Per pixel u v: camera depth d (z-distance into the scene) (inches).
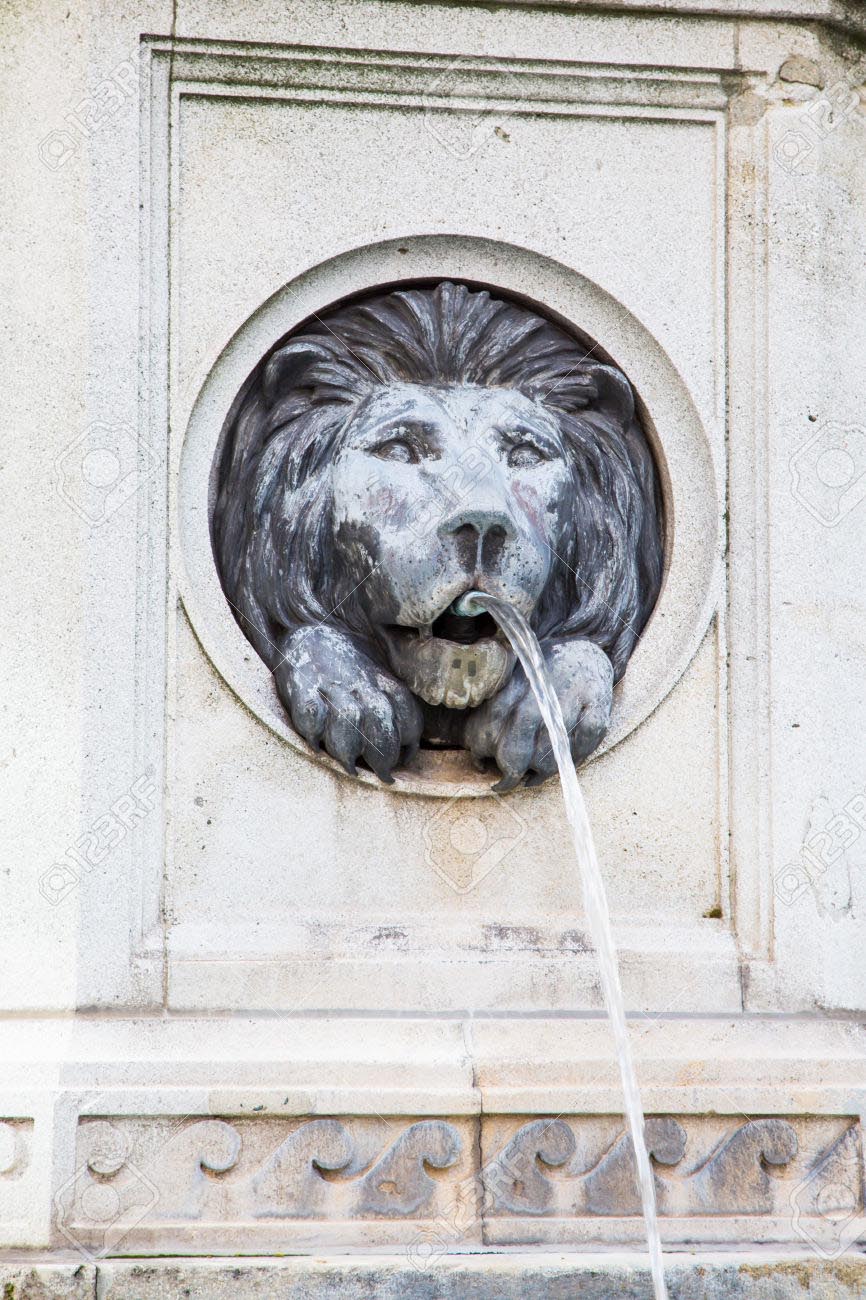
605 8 540.1
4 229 513.7
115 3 521.7
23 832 494.0
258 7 526.9
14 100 518.3
